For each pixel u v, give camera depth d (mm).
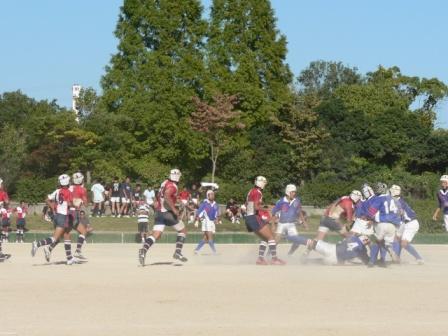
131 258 25062
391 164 71562
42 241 22078
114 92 66062
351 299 15422
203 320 13133
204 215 28500
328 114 70375
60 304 14680
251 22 69500
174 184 21891
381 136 70312
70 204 22047
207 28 68125
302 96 68750
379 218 21828
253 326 12602
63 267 21328
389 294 16094
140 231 35656
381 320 13195
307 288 16906
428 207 45125
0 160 59688
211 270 20547
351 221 22875
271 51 69688
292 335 11883
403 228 23203
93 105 61719
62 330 12164
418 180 61031
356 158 68500
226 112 63750
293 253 26156
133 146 64750
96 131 60250
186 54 66438
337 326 12633
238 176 65000
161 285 17297
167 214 21719
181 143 65500
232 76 67938
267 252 25266
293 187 23938
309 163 65312
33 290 16469
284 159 65562
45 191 49656
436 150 71125
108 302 14938
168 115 65000
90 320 13070
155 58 65875
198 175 67062
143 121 64500
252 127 68188
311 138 65188
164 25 66125
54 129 60000
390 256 24047
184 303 14852
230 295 15859
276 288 16891
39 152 60312
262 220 22656
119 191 44938
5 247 30953
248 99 68000
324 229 23031
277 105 68812
